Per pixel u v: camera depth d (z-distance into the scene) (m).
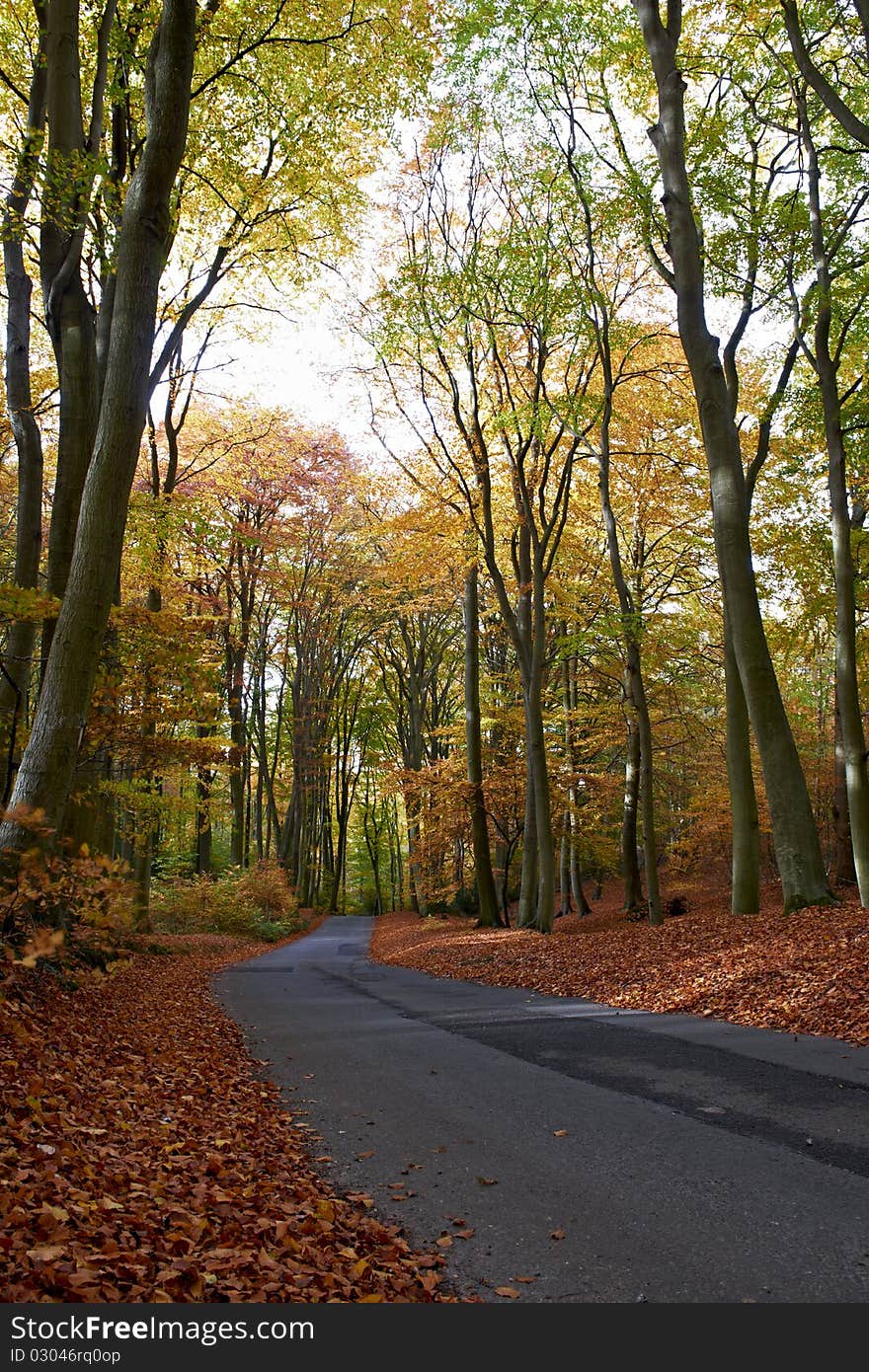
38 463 13.34
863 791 12.88
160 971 15.82
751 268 15.70
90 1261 3.26
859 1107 5.80
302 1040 9.71
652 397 20.12
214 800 18.27
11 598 8.51
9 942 7.97
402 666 40.41
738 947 12.20
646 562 23.73
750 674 13.48
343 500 32.59
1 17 13.05
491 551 20.81
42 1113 5.07
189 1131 5.73
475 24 16.05
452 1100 6.65
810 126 15.13
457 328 19.19
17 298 13.24
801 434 17.62
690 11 15.52
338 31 14.31
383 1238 4.06
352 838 60.34
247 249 16.94
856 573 17.00
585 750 26.27
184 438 24.89
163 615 11.29
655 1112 5.99
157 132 8.94
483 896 24.92
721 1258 3.66
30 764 8.14
